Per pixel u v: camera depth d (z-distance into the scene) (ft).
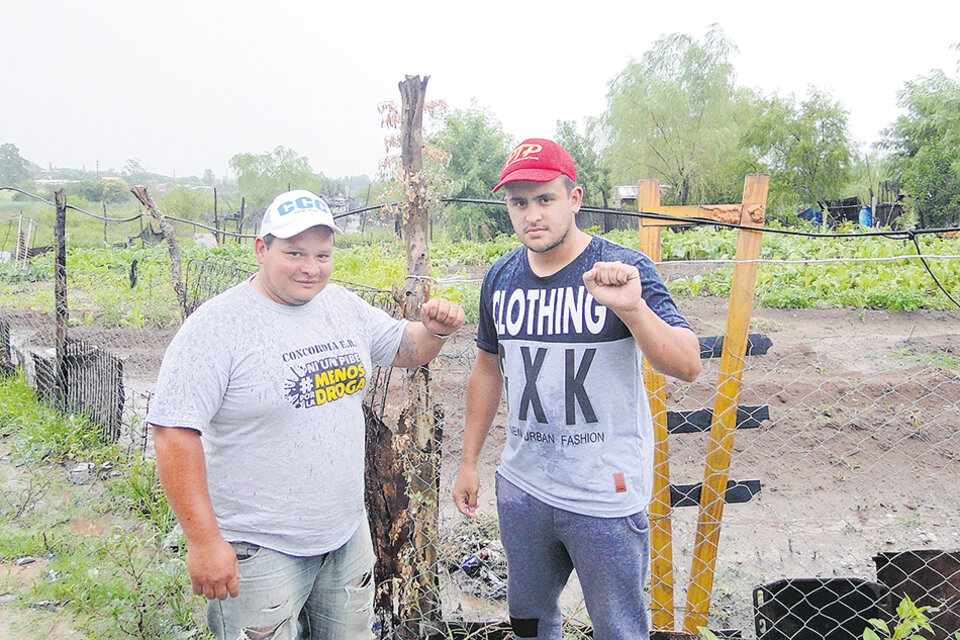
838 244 53.26
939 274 38.83
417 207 9.37
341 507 7.76
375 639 10.35
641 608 7.82
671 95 119.96
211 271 22.04
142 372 27.68
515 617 8.52
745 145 116.06
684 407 20.79
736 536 14.40
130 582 12.14
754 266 9.35
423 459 9.68
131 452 17.37
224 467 7.27
